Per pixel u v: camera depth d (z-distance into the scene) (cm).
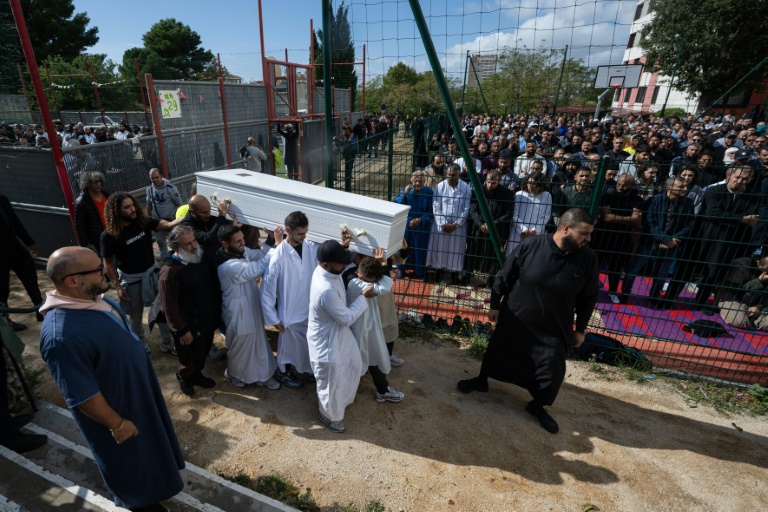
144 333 464
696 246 529
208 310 357
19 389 342
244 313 365
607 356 455
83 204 486
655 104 3042
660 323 513
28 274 471
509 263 351
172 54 4800
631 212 531
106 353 210
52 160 575
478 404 391
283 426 353
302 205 379
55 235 623
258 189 390
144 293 411
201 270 350
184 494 274
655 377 434
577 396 405
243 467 311
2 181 609
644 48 2136
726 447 349
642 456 337
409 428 357
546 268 328
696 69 2041
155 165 777
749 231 494
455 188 564
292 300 377
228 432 344
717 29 1914
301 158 1266
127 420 219
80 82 2672
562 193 539
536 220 525
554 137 1156
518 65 2609
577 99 3112
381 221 356
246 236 430
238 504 271
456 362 457
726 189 490
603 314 530
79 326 203
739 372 435
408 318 527
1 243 438
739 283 496
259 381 393
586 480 313
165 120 813
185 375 375
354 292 342
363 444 337
